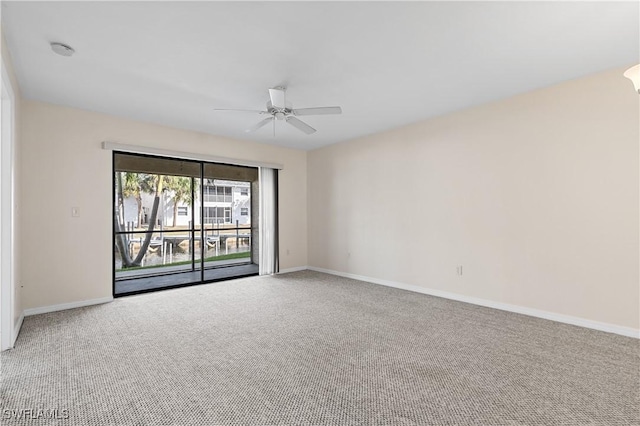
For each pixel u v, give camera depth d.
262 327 3.20
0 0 1.93
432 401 1.94
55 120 3.78
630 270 2.91
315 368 2.36
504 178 3.72
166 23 2.21
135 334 3.02
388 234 5.00
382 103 3.83
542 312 3.44
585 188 3.15
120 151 4.31
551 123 3.36
